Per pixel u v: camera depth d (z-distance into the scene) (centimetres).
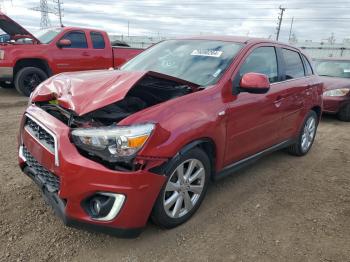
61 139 277
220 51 402
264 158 544
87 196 269
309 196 419
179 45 442
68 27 995
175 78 344
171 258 289
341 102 854
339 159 568
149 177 274
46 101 345
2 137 555
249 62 400
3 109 770
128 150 265
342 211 386
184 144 297
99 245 298
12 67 906
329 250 313
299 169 508
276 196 413
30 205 348
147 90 349
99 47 1040
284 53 483
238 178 457
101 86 312
